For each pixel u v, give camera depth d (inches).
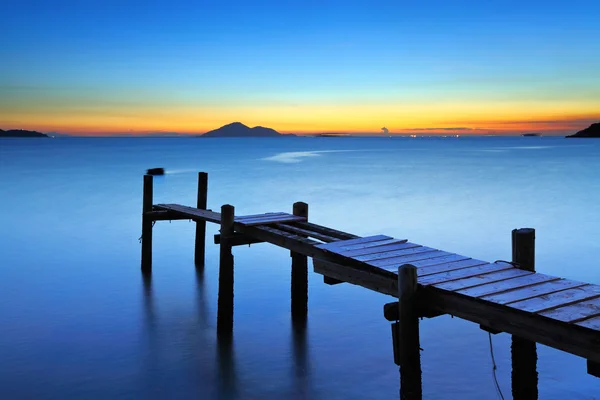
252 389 322.7
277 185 1556.3
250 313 453.7
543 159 2874.0
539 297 234.8
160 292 519.2
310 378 336.2
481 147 5989.2
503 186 1472.7
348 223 908.0
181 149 5462.6
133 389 322.0
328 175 1919.3
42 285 538.6
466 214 994.1
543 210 1032.2
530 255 282.8
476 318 235.9
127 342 393.7
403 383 260.4
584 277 563.5
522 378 276.1
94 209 1068.5
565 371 336.5
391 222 915.4
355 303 476.4
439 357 359.6
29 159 2896.2
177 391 320.2
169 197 1306.6
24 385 325.1
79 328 421.1
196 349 381.4
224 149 5580.7
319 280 550.6
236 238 411.2
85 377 337.1
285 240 371.9
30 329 417.1
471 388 317.7
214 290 527.2
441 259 303.9
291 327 421.4
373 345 386.0
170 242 750.5
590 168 2124.8
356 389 321.7
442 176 1835.6
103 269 603.8
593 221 907.4
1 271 592.4
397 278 273.7
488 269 280.8
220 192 1387.8
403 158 3272.6
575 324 203.0
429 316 264.1
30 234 810.2
